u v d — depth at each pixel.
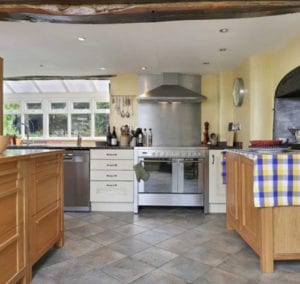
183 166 3.57
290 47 2.88
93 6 1.52
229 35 2.69
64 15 1.58
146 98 4.02
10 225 1.58
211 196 3.56
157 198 3.58
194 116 4.45
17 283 1.71
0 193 1.47
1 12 1.55
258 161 1.93
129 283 1.80
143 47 3.07
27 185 1.78
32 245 1.85
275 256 1.97
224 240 2.56
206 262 2.11
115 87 4.48
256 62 3.34
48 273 1.93
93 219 3.25
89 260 2.14
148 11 1.52
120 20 1.66
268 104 3.32
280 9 1.53
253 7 1.49
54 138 5.05
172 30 2.57
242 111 3.72
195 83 4.43
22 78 4.62
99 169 3.62
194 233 2.75
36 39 2.83
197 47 3.06
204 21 2.36
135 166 3.45
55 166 2.28
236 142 3.94
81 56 3.44
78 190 3.63
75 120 5.09
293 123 3.12
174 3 1.49
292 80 2.80
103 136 5.04
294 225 1.98
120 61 3.68
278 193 1.93
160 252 2.29
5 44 2.99
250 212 2.19
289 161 1.94
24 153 1.83
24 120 5.12
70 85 4.93
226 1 1.47
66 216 3.39
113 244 2.46
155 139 4.46
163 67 3.99
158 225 3.02
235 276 1.89
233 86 4.11
